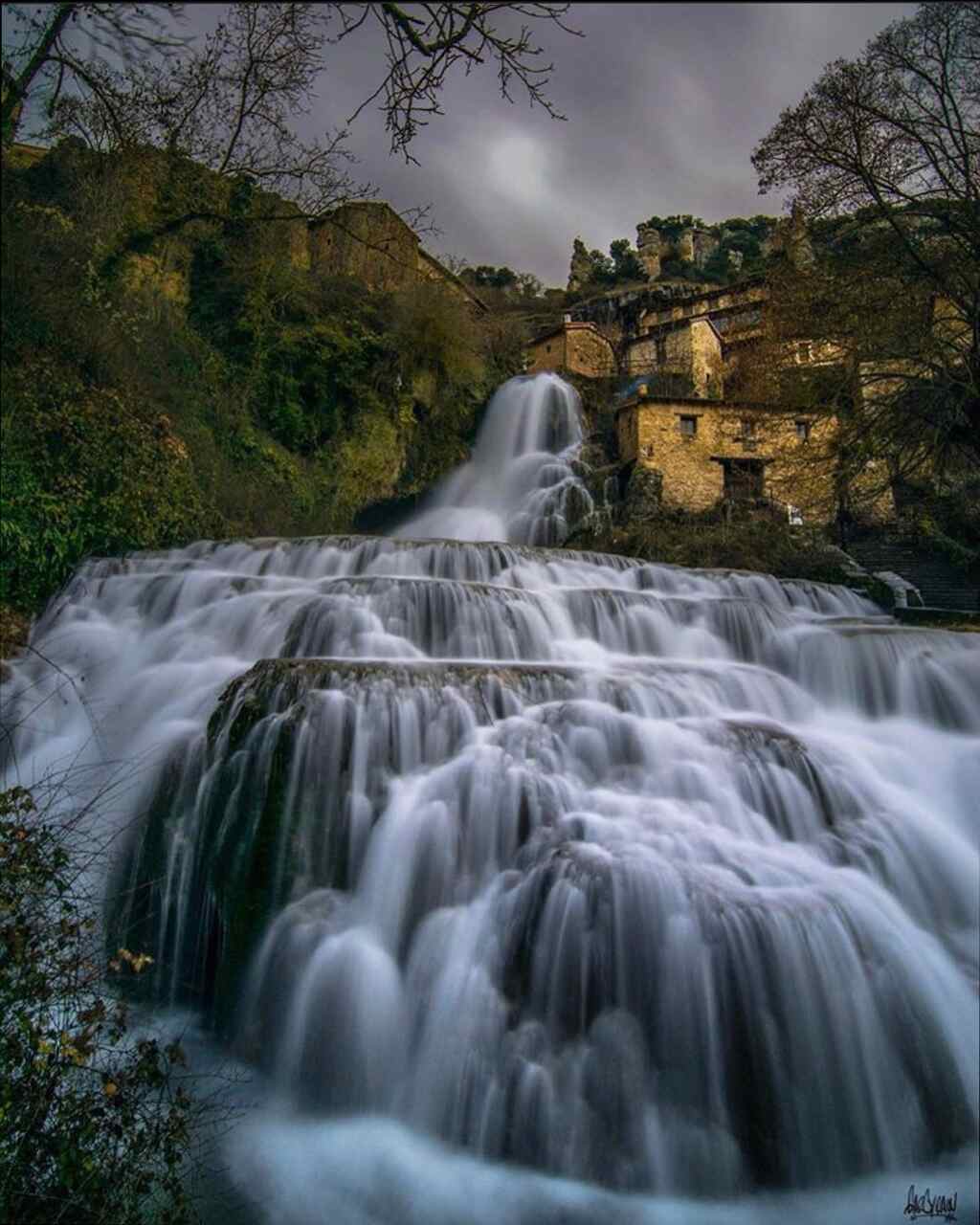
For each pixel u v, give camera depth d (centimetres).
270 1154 436
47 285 1291
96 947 468
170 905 588
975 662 915
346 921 537
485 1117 450
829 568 2153
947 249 1725
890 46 1722
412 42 534
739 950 461
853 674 967
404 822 569
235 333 2120
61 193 1611
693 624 1065
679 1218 403
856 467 1844
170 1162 364
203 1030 533
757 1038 443
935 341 1672
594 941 476
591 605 1022
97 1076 376
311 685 626
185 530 1346
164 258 1950
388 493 2445
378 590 938
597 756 634
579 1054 453
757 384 2286
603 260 6719
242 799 577
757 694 827
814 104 1781
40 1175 327
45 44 979
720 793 612
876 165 1758
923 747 794
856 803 648
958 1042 473
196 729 707
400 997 509
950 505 2331
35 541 1088
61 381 1259
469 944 509
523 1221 400
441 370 2706
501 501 2856
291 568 1204
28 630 1019
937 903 594
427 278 2720
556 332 3938
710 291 4284
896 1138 441
